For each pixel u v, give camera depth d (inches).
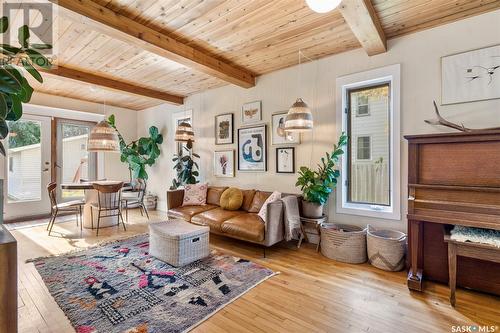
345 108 133.3
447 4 90.9
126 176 254.2
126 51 128.6
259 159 164.6
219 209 152.8
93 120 232.2
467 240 74.5
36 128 200.5
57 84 177.9
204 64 132.0
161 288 87.5
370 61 122.3
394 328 67.8
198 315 72.6
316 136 140.4
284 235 124.9
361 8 83.4
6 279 44.3
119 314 72.7
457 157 80.0
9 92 51.1
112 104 239.3
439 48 104.6
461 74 99.8
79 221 182.1
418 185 84.2
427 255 94.6
